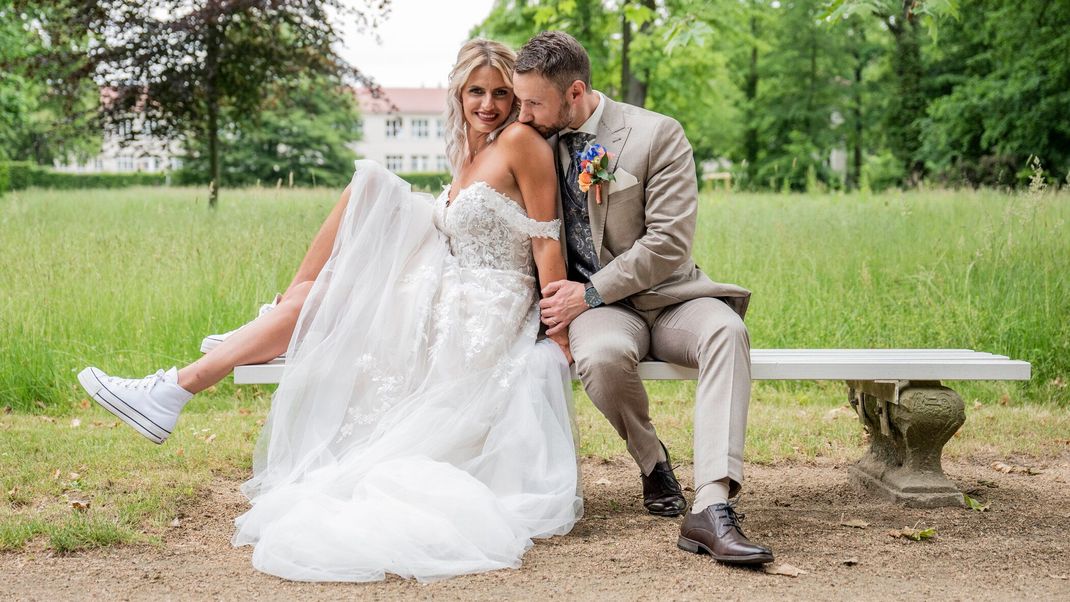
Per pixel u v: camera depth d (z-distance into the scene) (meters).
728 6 18.53
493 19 19.53
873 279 6.65
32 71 12.58
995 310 6.00
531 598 2.49
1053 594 2.54
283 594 2.54
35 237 7.30
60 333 5.70
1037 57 17.36
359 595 2.53
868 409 3.73
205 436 4.54
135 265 6.39
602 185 3.31
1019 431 4.78
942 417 3.36
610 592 2.53
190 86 12.20
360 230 3.33
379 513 2.81
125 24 12.00
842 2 6.64
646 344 3.28
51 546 2.92
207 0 11.76
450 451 3.12
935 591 2.55
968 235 7.44
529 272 3.45
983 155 20.81
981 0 17.44
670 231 3.20
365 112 75.62
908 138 27.25
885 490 3.57
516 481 3.11
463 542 2.77
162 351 5.62
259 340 3.26
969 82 20.38
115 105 12.62
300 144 42.25
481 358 3.19
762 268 6.83
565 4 11.33
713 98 24.02
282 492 3.00
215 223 8.27
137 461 4.03
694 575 2.67
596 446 4.46
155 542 3.01
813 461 4.28
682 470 4.14
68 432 4.58
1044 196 7.42
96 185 28.52
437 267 3.35
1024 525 3.22
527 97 3.25
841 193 12.20
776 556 2.86
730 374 2.97
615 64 19.33
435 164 77.06
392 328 3.25
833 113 32.91
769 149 32.94
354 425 3.20
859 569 2.74
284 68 12.87
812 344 6.02
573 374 3.29
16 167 26.08
